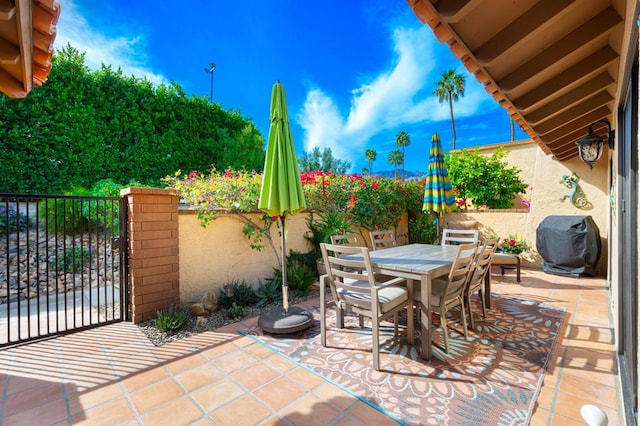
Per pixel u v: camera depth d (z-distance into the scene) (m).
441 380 2.40
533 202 7.07
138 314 3.57
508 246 6.83
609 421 1.94
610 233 4.97
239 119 11.62
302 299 4.61
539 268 6.90
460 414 2.00
